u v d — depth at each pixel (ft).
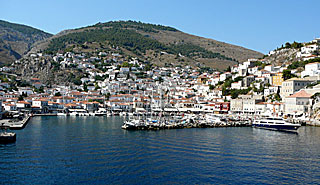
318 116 585.63
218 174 221.66
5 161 241.35
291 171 231.91
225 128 502.79
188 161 254.27
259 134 425.28
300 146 328.70
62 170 221.66
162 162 249.14
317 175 222.89
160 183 201.05
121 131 421.18
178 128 481.87
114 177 209.87
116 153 275.39
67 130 421.18
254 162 255.50
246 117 655.76
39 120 589.32
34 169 222.48
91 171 221.05
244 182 206.18
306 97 628.69
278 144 340.59
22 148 288.10
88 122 553.64
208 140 358.23
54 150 281.95
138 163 244.22
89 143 319.68
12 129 422.82
